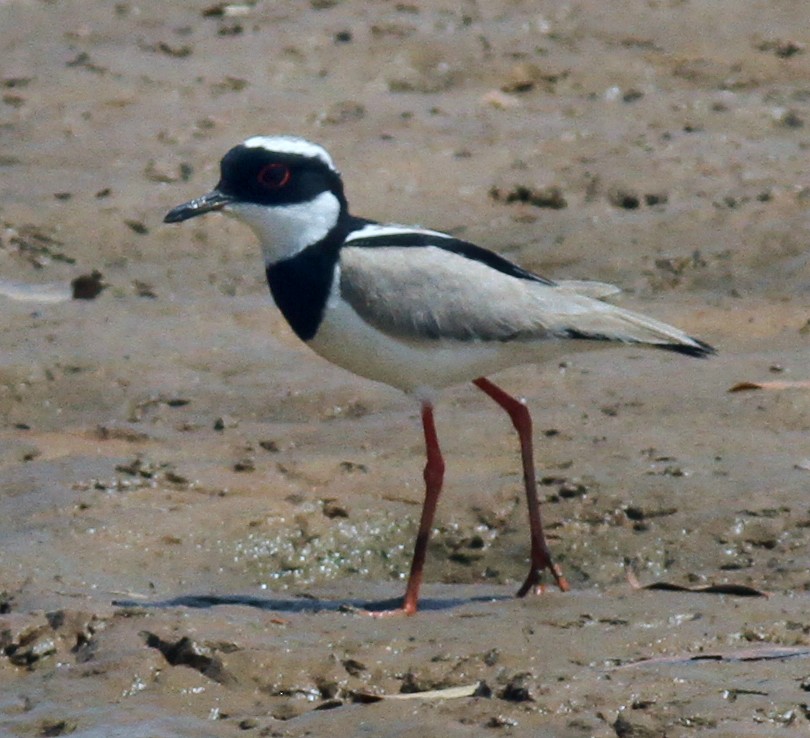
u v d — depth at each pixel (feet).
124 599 38.17
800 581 38.01
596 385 50.44
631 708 30.27
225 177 38.34
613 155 70.13
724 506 41.75
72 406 51.57
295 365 53.67
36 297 59.72
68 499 43.37
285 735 30.22
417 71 80.89
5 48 83.61
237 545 41.45
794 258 59.62
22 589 38.24
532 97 78.02
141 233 64.44
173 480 44.70
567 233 63.00
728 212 63.26
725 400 48.57
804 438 45.83
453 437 47.19
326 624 35.60
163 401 51.39
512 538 41.91
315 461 45.75
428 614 36.70
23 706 32.14
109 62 81.20
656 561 40.52
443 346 37.91
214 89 78.23
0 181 68.74
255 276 61.46
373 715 30.68
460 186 68.03
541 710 30.30
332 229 38.14
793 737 28.81
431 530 39.93
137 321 56.90
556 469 44.65
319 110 76.02
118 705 31.91
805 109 74.95
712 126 73.56
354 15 87.40
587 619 35.50
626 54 81.87
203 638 33.73
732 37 83.30
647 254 60.90
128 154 71.26
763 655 32.78
